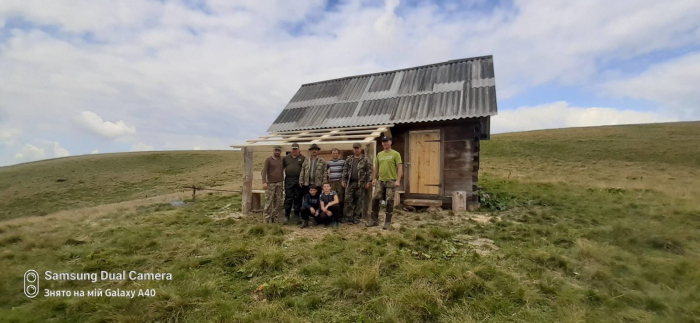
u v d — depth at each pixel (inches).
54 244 230.7
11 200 938.1
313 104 470.0
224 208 374.0
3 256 206.7
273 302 136.9
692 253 194.9
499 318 124.3
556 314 127.2
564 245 214.1
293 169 289.4
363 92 446.3
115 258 195.8
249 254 188.7
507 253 192.5
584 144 1407.5
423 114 356.5
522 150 1398.9
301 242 220.4
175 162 1555.1
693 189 470.9
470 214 316.2
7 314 134.1
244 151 343.9
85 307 137.8
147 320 126.6
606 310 129.4
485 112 326.6
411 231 244.8
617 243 215.5
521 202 371.9
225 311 129.8
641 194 410.0
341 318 126.8
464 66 406.0
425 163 366.9
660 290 145.5
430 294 134.2
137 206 418.9
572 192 439.2
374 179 273.4
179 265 179.6
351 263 178.2
